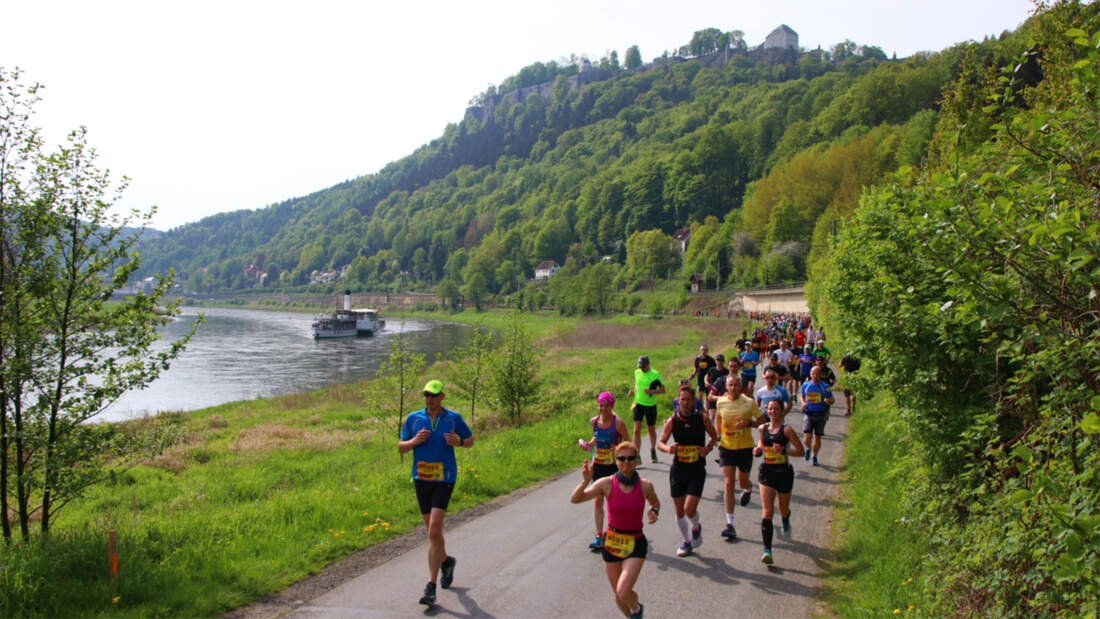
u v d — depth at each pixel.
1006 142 5.10
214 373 48.25
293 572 7.14
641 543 5.64
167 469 16.16
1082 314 4.09
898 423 8.17
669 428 7.71
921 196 5.08
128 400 35.81
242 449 18.55
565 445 13.91
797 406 17.77
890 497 8.59
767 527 7.23
